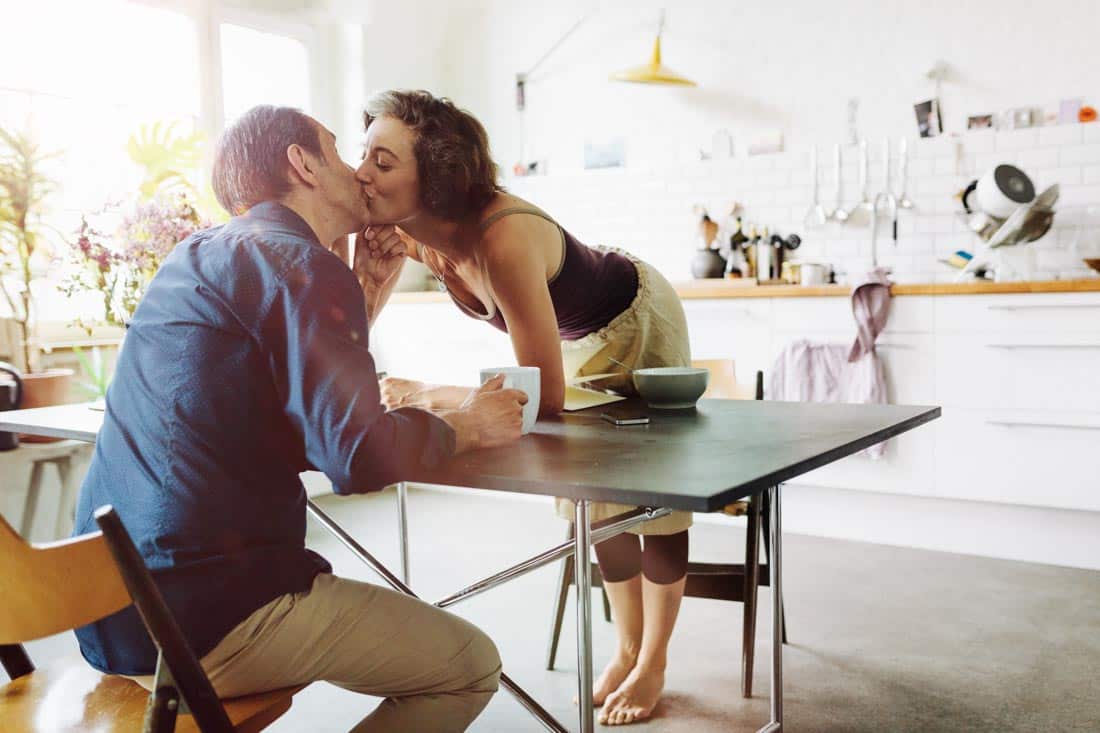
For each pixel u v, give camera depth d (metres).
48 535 3.70
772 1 4.91
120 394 1.30
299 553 1.32
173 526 1.21
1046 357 3.60
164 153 3.67
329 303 1.25
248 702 1.28
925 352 3.83
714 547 3.90
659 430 1.58
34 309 3.74
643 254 5.30
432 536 4.11
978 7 4.44
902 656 2.74
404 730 1.38
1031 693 2.46
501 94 5.74
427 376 5.12
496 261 1.77
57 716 1.28
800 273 4.64
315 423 1.22
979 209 4.40
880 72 4.68
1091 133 4.21
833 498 4.15
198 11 4.63
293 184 1.48
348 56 5.29
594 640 2.91
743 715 2.36
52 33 4.10
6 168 3.45
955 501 3.89
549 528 4.24
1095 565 3.63
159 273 1.35
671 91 5.21
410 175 1.74
